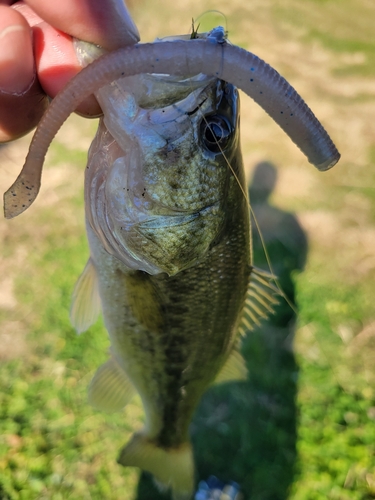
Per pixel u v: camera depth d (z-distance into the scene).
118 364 0.27
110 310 0.23
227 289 0.22
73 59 0.17
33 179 0.15
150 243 0.18
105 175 0.18
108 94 0.16
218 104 0.17
